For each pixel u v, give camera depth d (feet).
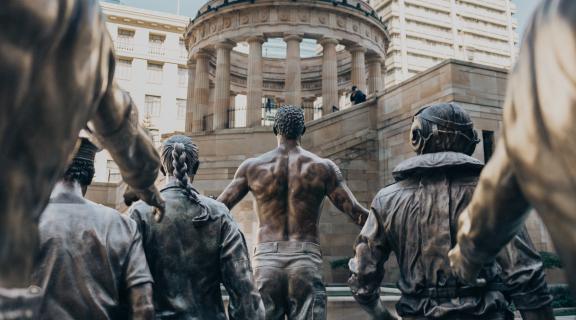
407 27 296.10
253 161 17.24
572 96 1.95
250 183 16.90
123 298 9.44
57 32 2.23
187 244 11.75
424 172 10.77
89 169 9.68
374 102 74.13
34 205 2.32
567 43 1.99
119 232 9.54
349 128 72.64
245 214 58.29
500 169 3.03
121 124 3.65
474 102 57.62
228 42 102.83
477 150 55.88
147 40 209.05
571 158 1.98
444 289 10.07
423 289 10.34
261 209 16.72
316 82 129.70
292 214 16.38
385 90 72.02
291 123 17.15
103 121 3.54
